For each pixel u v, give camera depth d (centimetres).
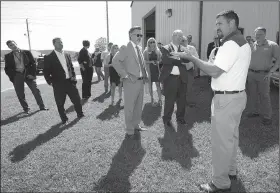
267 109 404
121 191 242
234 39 203
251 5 891
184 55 212
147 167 283
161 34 1234
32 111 582
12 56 547
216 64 204
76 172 282
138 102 395
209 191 234
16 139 400
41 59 1611
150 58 538
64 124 463
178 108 430
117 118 485
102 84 955
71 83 485
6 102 710
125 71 361
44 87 979
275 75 590
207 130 391
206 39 888
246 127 398
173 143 349
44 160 316
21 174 287
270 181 245
